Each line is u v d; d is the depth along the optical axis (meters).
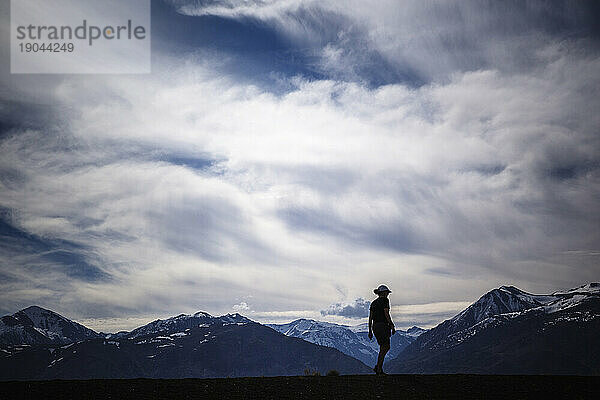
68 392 22.41
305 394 21.77
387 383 23.56
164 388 23.09
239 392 22.30
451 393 21.44
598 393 20.92
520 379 24.03
